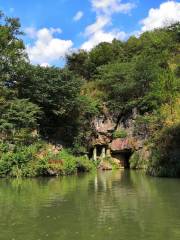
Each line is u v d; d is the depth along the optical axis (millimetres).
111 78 50938
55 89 44312
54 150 41750
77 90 46344
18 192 23078
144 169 43062
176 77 50438
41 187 25812
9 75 45031
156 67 50188
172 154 33469
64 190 23891
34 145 38688
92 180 30969
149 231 12828
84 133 47656
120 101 49062
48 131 45625
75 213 16078
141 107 46688
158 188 24312
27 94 44719
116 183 28016
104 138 48062
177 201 18859
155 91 45281
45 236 12352
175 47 60469
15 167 34562
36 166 34812
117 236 12234
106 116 48781
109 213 15992
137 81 48500
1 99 39969
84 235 12422
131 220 14547
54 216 15484
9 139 38312
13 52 45375
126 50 63625
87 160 43281
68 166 37344
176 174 32500
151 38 62906
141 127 45000
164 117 41188
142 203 18391
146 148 41969
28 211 16625
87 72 62625
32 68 45125
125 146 46500
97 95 50688
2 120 38688
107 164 45844
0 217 15375
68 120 47062
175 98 43281
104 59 61688
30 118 40031
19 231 13031
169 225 13664
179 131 34688
